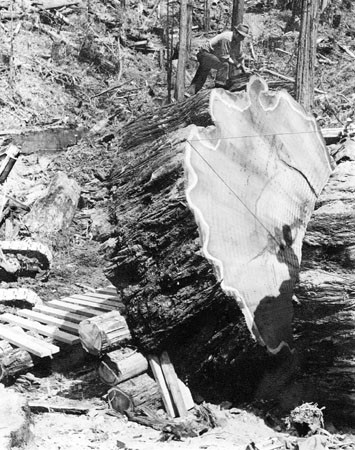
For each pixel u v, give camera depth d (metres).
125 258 5.39
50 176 11.66
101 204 10.59
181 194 4.99
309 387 5.10
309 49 8.77
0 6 20.12
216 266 4.89
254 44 18.92
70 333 6.50
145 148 5.96
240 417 5.11
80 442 4.61
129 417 5.16
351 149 6.68
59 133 14.82
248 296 5.00
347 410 4.96
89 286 8.50
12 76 16.64
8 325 6.86
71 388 5.85
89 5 21.78
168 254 5.11
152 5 24.28
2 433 4.20
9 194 10.52
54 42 19.12
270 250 5.33
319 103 11.61
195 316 5.10
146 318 5.26
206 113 5.34
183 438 4.74
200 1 24.44
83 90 17.70
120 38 20.92
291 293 5.29
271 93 5.82
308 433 4.69
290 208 5.66
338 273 5.16
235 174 5.27
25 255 8.60
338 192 5.64
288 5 23.75
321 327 5.05
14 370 5.93
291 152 5.88
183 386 5.31
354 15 21.86
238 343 5.05
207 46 10.03
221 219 5.06
